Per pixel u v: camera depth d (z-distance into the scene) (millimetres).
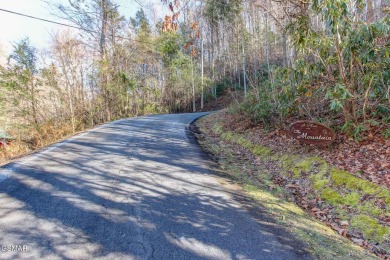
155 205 3326
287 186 4492
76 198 3416
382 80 4238
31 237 2553
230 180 4480
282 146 6035
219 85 30547
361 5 4535
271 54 19656
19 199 3332
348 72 4855
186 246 2523
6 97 12891
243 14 22266
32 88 13547
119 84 19094
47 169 4480
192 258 2348
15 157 5508
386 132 4539
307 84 5270
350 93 4297
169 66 29031
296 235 2854
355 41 4164
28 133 13062
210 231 2814
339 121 5645
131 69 23547
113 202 3348
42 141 12453
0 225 2740
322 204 3787
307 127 5023
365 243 2891
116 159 5230
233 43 26781
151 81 26500
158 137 7691
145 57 26547
